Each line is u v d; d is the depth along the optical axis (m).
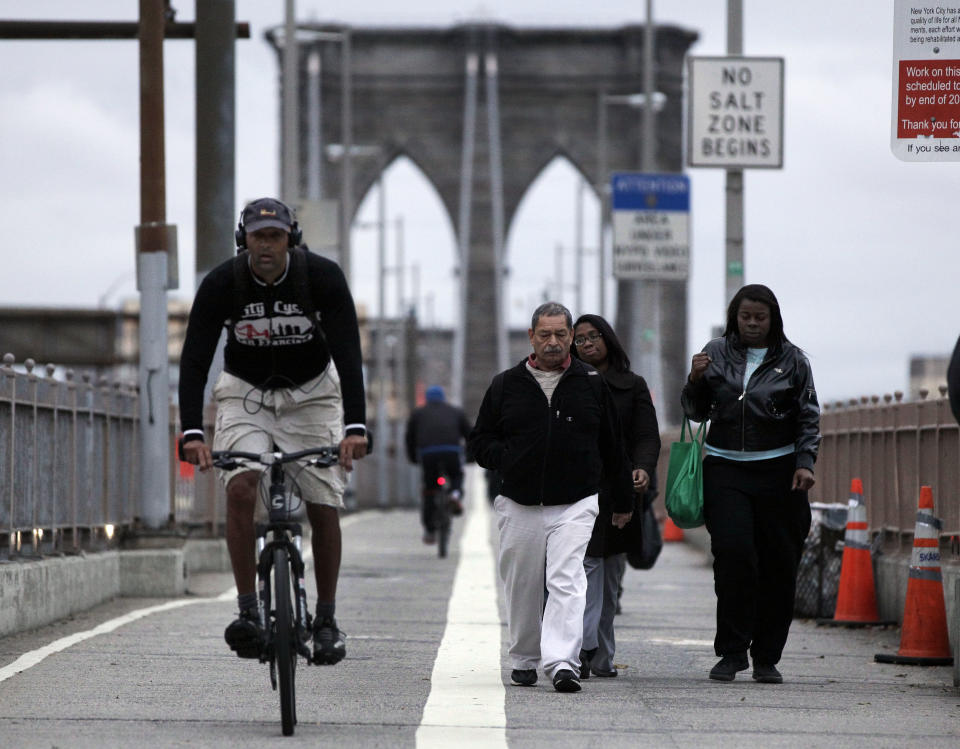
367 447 16.83
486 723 17.55
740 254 37.41
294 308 16.75
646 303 84.06
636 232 55.28
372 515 94.69
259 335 16.92
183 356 16.97
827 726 17.75
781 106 37.25
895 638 27.72
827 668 23.41
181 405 16.91
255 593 17.02
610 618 22.38
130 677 20.67
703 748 16.14
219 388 17.55
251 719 17.61
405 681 20.95
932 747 16.47
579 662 20.77
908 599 24.28
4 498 25.83
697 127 37.12
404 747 15.94
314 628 17.42
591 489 20.41
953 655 23.75
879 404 32.50
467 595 35.50
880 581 30.58
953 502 26.92
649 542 29.38
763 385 21.50
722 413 21.70
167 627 27.12
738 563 21.44
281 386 17.28
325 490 17.42
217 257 40.72
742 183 37.41
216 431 17.53
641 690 20.59
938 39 25.33
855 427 34.19
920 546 24.25
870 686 21.39
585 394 20.41
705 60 37.12
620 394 22.97
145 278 34.69
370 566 46.09
